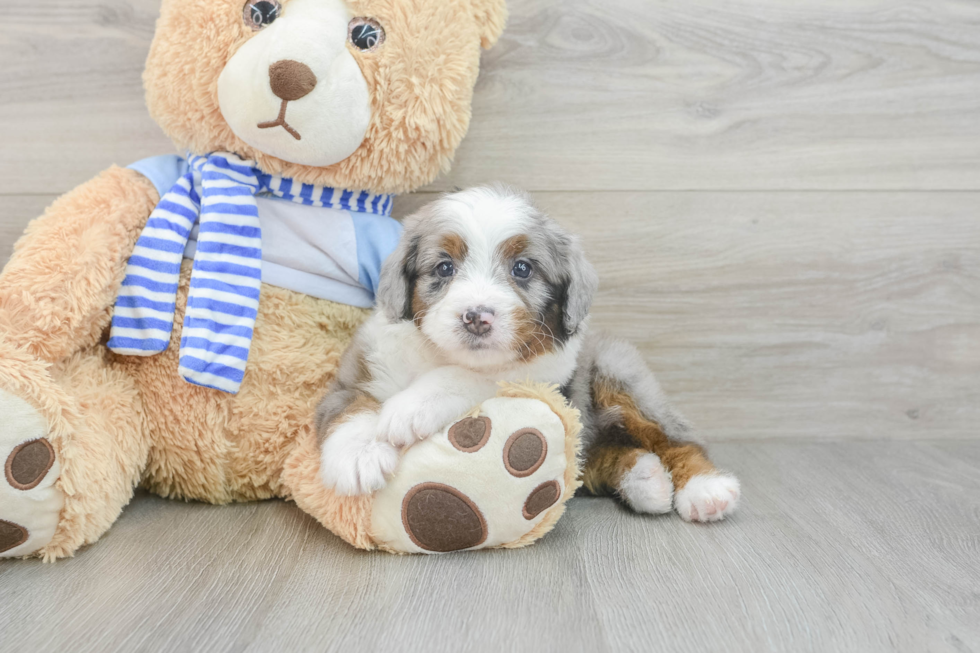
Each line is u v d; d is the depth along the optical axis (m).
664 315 0.89
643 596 0.63
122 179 0.75
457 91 0.75
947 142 0.88
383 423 0.67
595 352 0.79
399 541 0.67
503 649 0.58
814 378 0.90
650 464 0.75
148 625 0.60
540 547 0.69
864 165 0.88
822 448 0.89
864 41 0.86
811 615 0.62
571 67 0.85
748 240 0.88
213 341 0.72
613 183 0.87
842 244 0.89
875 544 0.70
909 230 0.89
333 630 0.60
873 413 0.91
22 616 0.61
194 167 0.75
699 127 0.87
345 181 0.76
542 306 0.71
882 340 0.90
